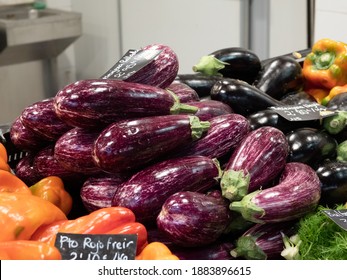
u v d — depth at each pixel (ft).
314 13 9.02
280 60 4.95
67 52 12.07
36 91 11.07
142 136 3.03
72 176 3.59
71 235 2.70
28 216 2.78
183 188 3.01
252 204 2.89
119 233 2.76
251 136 3.24
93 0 11.76
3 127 4.31
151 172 3.05
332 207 3.39
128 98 3.17
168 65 3.64
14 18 10.86
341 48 5.08
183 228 2.83
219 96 4.01
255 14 10.20
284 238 3.01
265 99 4.01
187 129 3.14
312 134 3.60
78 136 3.31
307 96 4.88
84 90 3.15
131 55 3.76
